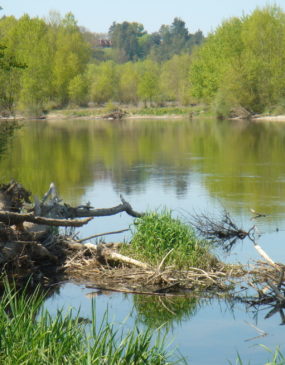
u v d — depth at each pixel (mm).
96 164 33188
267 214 18438
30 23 97625
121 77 127312
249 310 10359
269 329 9578
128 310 10375
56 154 38781
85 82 109812
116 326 9578
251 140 47500
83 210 15500
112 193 23094
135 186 24953
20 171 30000
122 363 6992
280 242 14930
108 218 17609
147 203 20719
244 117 84562
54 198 14812
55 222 12648
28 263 12133
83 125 75188
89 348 6953
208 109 100000
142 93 115125
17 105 97188
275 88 83812
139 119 92938
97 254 12656
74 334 7547
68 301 10797
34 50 96250
